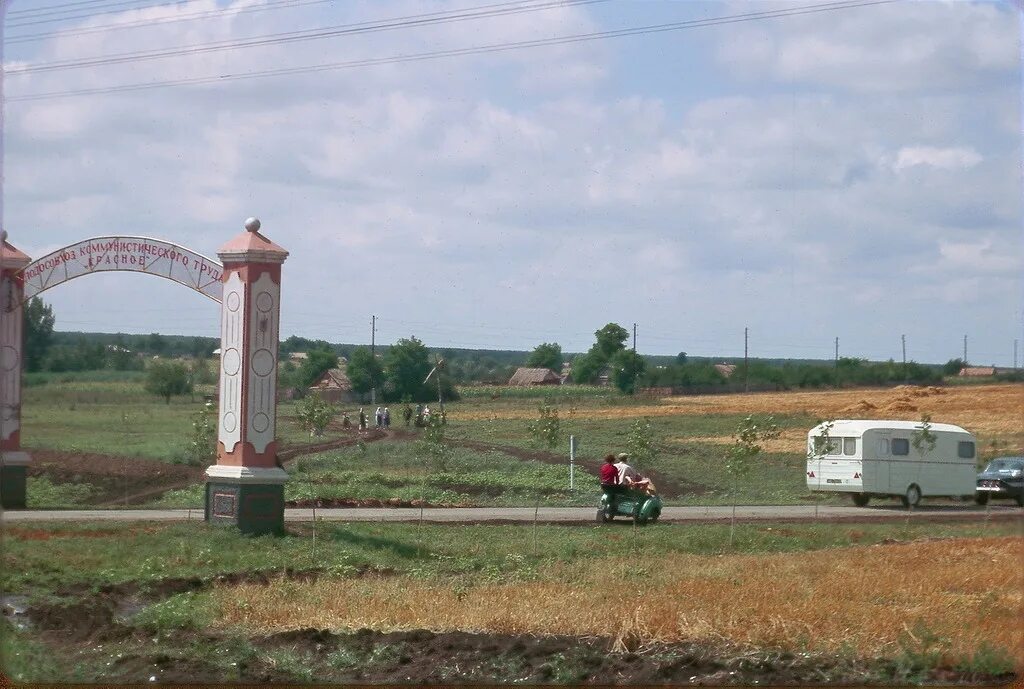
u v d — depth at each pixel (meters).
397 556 23.78
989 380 126.44
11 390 32.44
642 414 91.69
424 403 111.75
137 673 13.87
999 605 17.48
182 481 44.31
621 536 28.02
